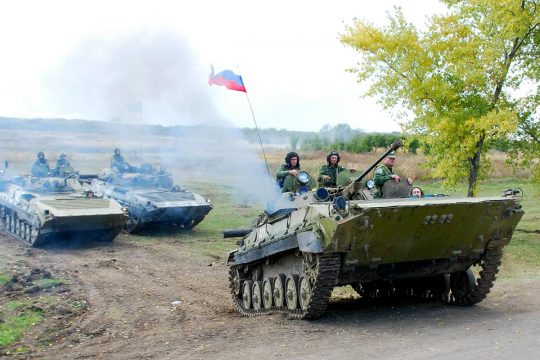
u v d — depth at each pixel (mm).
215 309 12922
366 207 9398
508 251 18656
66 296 13781
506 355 7836
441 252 10688
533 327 9375
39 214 20266
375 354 8203
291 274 11359
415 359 7852
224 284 15523
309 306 10281
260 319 11039
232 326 10492
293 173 12039
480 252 11008
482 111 19922
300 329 9945
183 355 8711
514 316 10336
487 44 19859
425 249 10461
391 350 8367
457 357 7855
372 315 10922
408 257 10484
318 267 9969
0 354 9391
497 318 10227
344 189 11406
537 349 8062
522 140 21188
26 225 21734
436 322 10117
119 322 11586
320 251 9758
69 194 22688
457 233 10422
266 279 12195
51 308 12562
